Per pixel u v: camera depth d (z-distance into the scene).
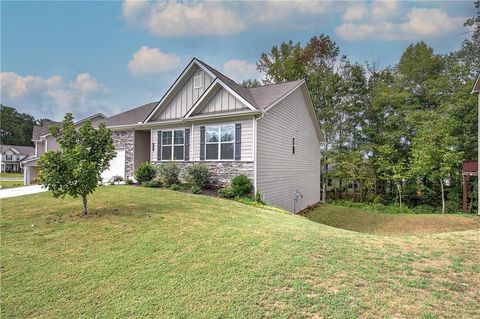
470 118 16.75
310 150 17.88
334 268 3.96
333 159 23.67
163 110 15.02
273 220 7.09
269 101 12.09
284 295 3.23
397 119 20.53
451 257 4.48
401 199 20.88
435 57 20.47
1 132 64.25
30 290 3.53
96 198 9.48
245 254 4.51
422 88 20.41
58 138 6.91
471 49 18.12
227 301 3.15
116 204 8.46
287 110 14.23
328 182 26.06
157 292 3.41
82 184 6.72
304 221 7.59
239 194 10.77
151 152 15.30
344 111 23.41
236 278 3.68
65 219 6.71
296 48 26.05
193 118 12.78
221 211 7.88
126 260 4.37
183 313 2.97
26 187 15.66
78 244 5.08
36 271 4.04
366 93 23.17
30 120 69.44
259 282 3.56
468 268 4.04
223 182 12.09
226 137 12.16
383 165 20.73
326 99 24.20
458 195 17.89
